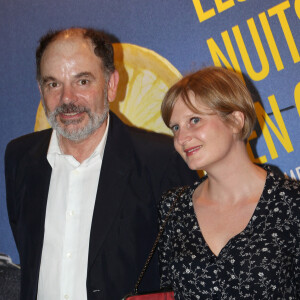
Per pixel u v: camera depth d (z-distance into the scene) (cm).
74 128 221
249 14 293
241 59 295
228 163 182
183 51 302
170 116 185
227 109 177
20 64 326
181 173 235
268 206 175
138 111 311
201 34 299
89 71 222
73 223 223
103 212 220
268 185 179
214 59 298
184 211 193
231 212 182
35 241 225
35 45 323
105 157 230
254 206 179
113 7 312
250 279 167
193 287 177
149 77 309
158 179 230
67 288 216
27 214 231
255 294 166
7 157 247
